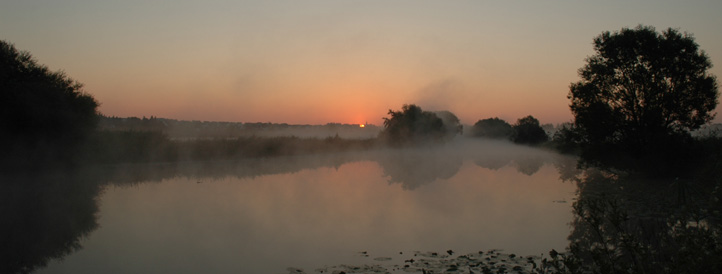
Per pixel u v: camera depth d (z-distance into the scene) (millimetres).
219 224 12562
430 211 14609
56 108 27141
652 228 10828
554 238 10758
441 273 8062
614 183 22609
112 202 16438
